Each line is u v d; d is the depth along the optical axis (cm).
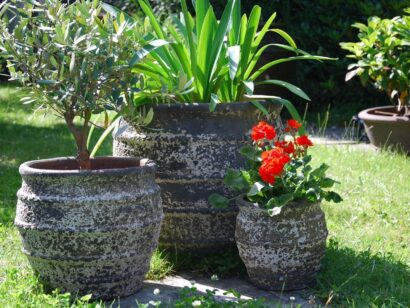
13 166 536
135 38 331
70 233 313
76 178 313
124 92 328
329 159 537
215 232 354
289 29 734
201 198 350
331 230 400
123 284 325
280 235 329
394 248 376
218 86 363
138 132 354
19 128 686
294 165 337
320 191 329
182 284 344
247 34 361
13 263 360
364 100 751
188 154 349
